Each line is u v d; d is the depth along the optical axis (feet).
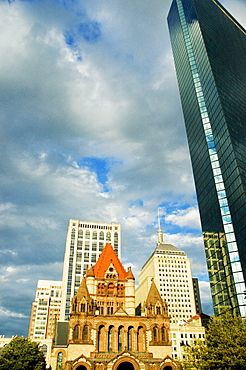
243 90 475.31
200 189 423.64
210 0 585.63
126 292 375.66
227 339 185.47
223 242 351.25
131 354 305.53
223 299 342.44
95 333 321.52
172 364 309.63
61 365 363.15
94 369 297.53
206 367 190.90
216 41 501.97
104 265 398.42
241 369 177.17
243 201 328.90
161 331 333.62
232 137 372.99
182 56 544.62
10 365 274.98
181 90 535.19
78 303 333.01
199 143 438.81
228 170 366.63
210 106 430.20
